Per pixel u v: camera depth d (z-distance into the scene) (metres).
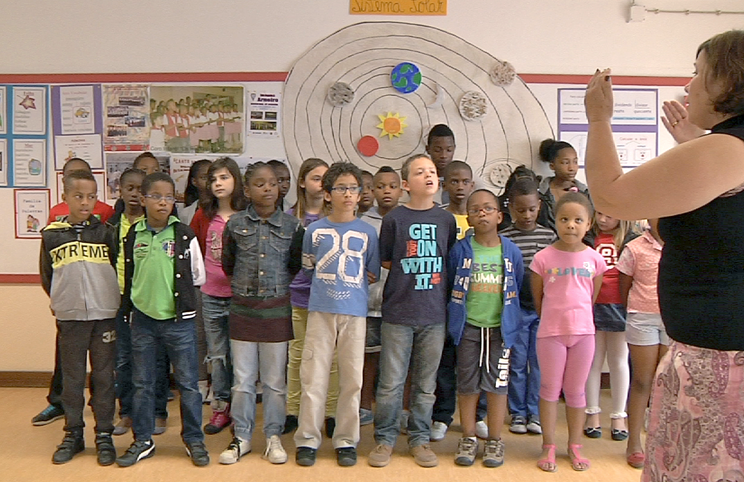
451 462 2.71
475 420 2.95
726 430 1.18
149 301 2.64
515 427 3.09
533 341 3.11
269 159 3.75
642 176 1.19
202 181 3.47
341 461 2.65
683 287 1.23
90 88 3.73
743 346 1.16
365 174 3.38
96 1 3.71
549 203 3.45
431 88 3.73
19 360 3.79
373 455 2.67
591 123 1.29
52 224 2.74
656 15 3.73
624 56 3.75
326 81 3.73
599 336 3.02
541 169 3.77
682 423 1.24
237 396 2.73
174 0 3.71
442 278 2.73
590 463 2.70
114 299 2.74
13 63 3.74
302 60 3.71
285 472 2.58
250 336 2.71
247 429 2.74
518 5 3.71
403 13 3.71
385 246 2.77
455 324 2.71
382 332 2.75
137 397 2.68
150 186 2.66
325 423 3.08
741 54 1.16
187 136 3.74
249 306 2.70
